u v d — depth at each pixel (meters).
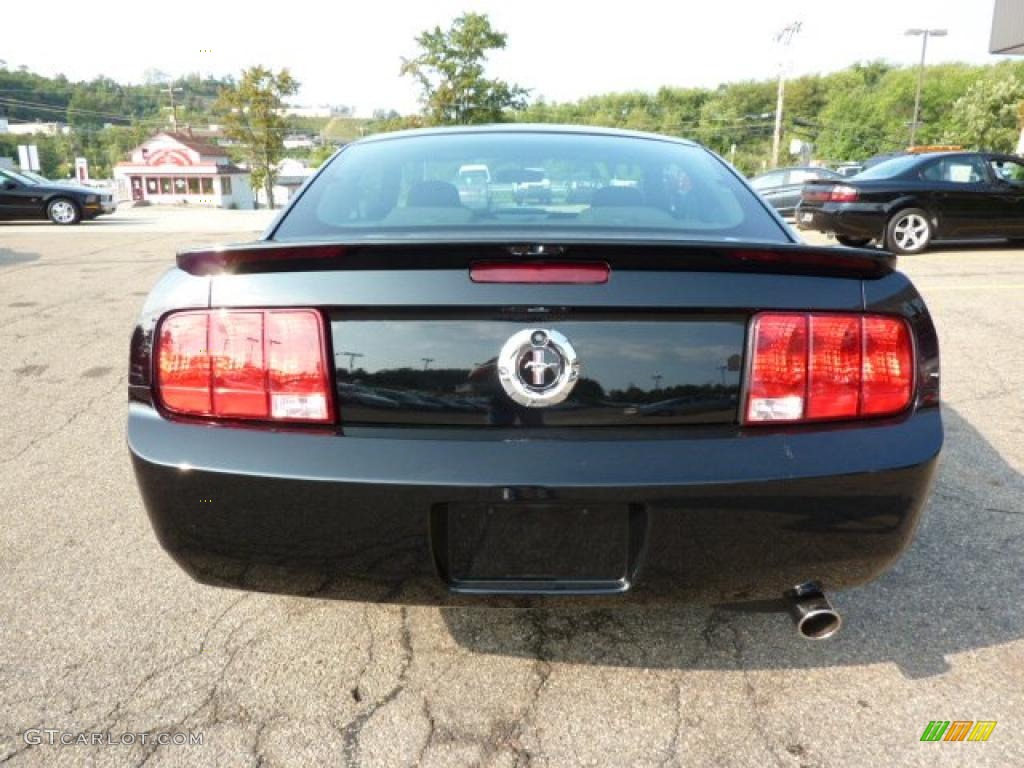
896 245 9.95
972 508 2.86
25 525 2.76
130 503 2.95
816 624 1.71
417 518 1.55
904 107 76.12
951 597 2.31
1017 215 10.05
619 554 1.61
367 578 1.63
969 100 58.44
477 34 33.69
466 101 34.34
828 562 1.64
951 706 1.87
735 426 1.60
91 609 2.26
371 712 1.85
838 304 1.62
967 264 9.05
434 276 1.56
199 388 1.62
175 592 2.35
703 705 1.88
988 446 3.47
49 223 18.69
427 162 2.42
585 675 1.99
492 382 1.57
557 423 1.57
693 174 2.40
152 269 9.35
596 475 1.52
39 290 7.74
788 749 1.74
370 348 1.59
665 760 1.71
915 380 1.67
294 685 1.95
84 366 4.88
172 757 1.71
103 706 1.87
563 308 1.55
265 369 1.60
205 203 66.31
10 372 4.75
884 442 1.62
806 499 1.57
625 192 2.26
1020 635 2.14
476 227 2.05
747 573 1.61
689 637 2.14
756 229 2.12
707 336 1.59
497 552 1.61
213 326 1.61
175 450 1.61
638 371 1.57
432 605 1.66
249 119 47.78
